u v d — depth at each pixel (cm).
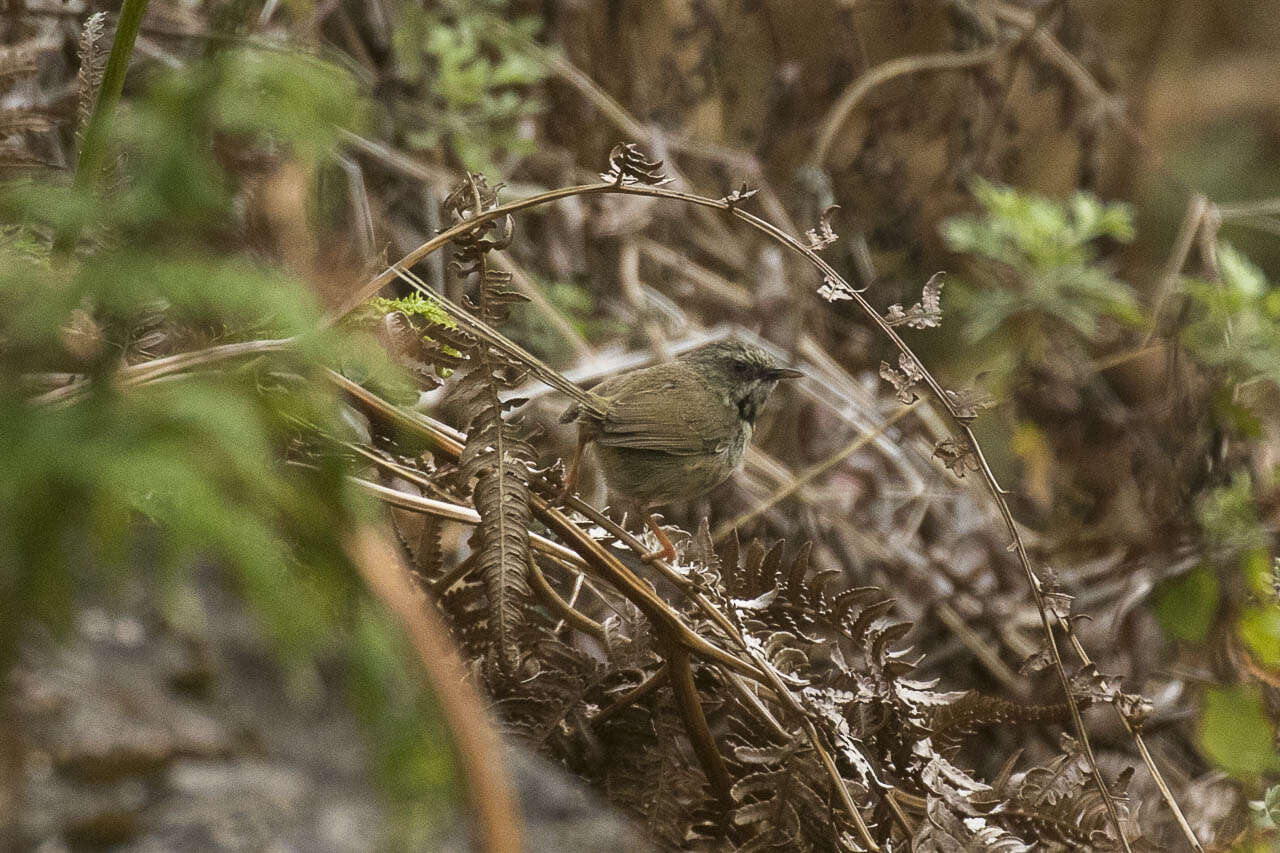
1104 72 1287
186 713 352
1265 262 1681
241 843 333
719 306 1175
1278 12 1966
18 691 267
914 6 1314
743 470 1010
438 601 576
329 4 991
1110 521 1041
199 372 278
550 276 1107
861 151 1218
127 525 170
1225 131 1933
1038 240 1109
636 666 603
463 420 490
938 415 1145
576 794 480
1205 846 746
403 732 206
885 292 1187
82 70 497
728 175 1210
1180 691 945
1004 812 589
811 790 554
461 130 1045
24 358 181
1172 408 1047
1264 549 930
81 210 192
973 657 977
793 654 570
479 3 1120
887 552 1001
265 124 195
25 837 313
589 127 1195
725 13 1244
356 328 436
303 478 215
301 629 182
